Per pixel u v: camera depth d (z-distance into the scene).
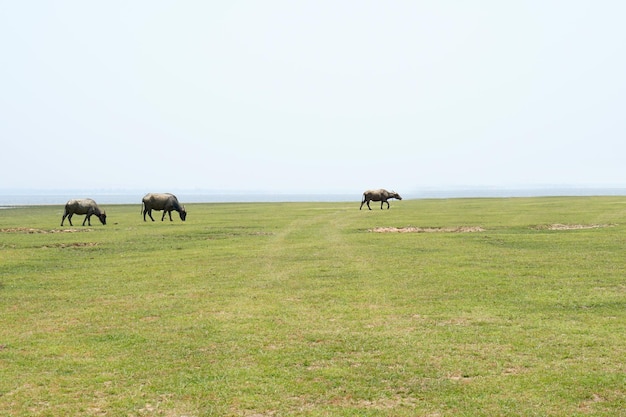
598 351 11.80
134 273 22.78
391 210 65.06
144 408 9.28
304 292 18.41
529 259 24.56
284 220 51.03
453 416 8.81
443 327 13.87
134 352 12.25
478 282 19.52
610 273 20.69
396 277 20.81
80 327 14.44
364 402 9.40
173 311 16.06
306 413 8.98
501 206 68.06
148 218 56.91
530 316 14.80
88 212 47.38
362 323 14.36
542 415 8.80
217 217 57.09
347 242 32.38
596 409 8.99
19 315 15.81
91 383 10.41
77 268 24.23
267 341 12.89
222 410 9.16
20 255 28.39
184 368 11.16
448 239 32.91
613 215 48.81
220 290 19.03
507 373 10.62
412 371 10.79
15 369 11.21
